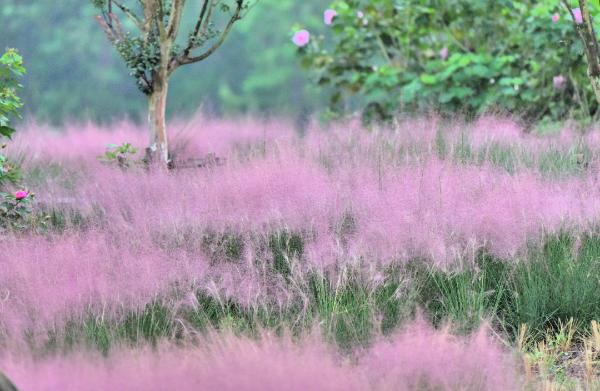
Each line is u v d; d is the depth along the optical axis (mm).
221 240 10641
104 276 8938
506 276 9883
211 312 9289
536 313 9359
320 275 9461
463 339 8234
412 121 16406
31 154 16484
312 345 7344
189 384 6562
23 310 8438
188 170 13227
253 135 16859
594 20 17391
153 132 14055
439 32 20109
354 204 10844
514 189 10758
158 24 13766
